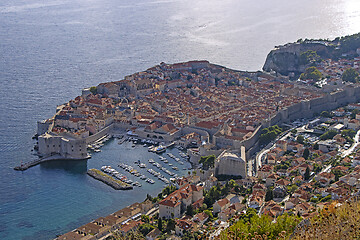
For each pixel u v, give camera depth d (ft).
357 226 540.52
